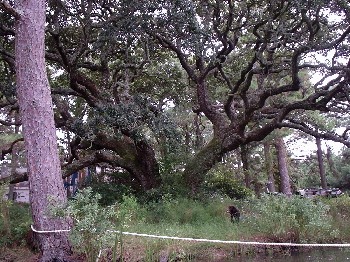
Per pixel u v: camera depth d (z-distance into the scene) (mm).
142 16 11258
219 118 14898
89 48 14594
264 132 13250
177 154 13977
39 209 7473
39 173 7617
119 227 7438
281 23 11445
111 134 12133
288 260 8109
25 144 7820
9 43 13906
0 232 8492
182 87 17266
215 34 13633
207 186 14508
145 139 13117
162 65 17031
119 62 16094
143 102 12688
